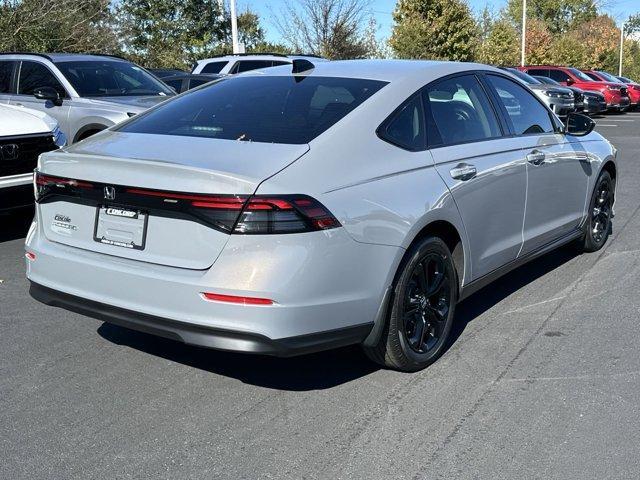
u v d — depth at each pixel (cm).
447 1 3700
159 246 323
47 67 876
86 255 348
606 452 302
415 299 374
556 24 6588
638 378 374
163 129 382
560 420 330
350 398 354
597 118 2478
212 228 306
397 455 302
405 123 379
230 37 2941
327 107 371
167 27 2755
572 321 459
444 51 3722
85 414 339
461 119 423
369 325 341
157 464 296
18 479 285
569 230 554
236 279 303
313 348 322
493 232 434
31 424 329
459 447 307
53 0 2006
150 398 356
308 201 308
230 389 365
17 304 495
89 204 348
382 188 344
